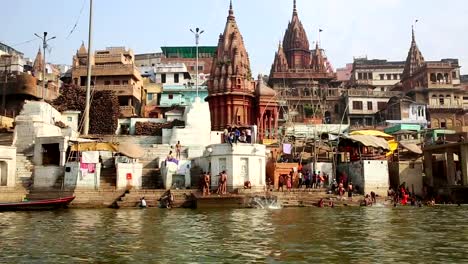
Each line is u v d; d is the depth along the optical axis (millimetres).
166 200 25500
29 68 68812
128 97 52906
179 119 43781
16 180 29078
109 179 28688
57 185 28266
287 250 11125
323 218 19047
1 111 47125
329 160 35844
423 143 40688
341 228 15469
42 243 12445
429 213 21578
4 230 15242
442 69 69250
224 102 45188
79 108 42938
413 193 32125
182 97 59875
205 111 38188
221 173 27031
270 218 19016
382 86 87375
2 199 26125
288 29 84188
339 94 71500
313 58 78438
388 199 29125
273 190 28578
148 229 15312
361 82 82375
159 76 64000
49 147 30359
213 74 46312
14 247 11812
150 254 10727
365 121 69000
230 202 25188
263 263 9594
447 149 32531
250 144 28719
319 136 40531
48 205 24078
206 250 11180
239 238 13125
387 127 57938
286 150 35844
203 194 25891
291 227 15750
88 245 12047
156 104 59969
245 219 18594
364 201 27328
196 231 14727
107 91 43688
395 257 10211
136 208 24922
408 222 17453
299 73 74500
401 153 38094
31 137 33375
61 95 43719
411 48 80500
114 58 56281
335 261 9766
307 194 27953
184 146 35938
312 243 12195
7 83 47875
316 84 72000
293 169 31719
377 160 30969
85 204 25578
